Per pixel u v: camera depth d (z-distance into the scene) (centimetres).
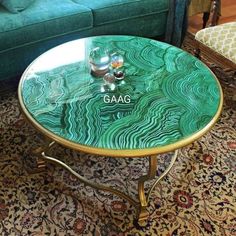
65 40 219
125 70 160
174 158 171
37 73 155
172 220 150
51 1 223
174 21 253
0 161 173
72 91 146
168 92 148
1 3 208
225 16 324
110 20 229
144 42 183
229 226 148
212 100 144
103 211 152
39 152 165
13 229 143
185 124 132
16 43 200
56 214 150
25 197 156
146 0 237
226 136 196
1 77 209
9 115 203
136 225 147
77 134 126
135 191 162
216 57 201
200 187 165
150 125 131
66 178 166
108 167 174
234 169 176
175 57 171
